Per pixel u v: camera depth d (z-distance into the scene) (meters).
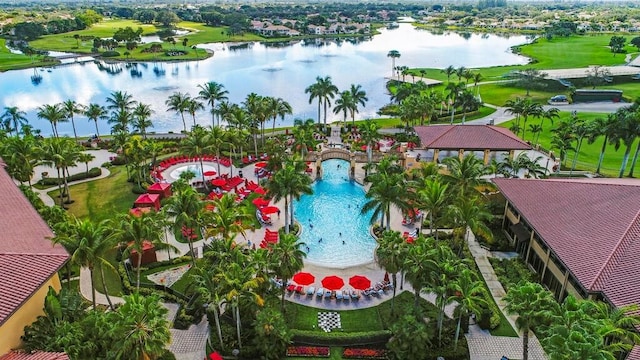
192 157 84.50
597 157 91.81
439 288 38.66
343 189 78.56
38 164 68.75
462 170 55.84
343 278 52.66
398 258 42.66
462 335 43.66
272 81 175.25
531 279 51.62
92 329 34.72
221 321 44.78
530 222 51.62
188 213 51.22
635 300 36.88
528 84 150.88
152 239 46.00
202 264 53.16
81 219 66.44
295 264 42.47
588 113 121.50
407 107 101.19
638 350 33.78
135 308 32.75
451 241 59.81
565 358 27.86
